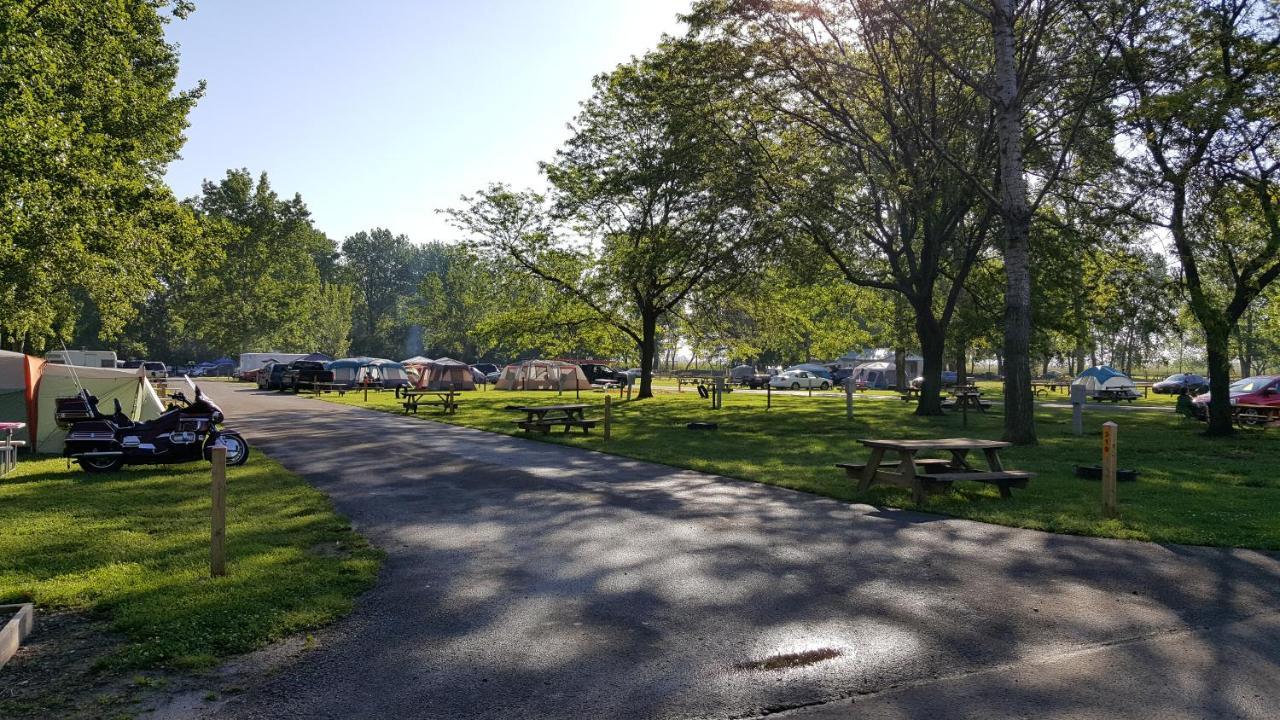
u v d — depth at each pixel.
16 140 15.57
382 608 5.69
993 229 22.67
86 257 19.84
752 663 4.68
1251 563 6.97
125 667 4.55
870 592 6.09
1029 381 16.42
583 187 33.59
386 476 11.87
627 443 16.45
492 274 36.34
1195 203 17.58
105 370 15.40
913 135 22.06
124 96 22.62
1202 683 4.40
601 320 36.31
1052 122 19.61
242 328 73.00
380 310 121.00
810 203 21.08
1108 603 5.84
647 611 5.63
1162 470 12.61
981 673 4.54
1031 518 8.73
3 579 6.14
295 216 74.31
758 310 34.41
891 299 38.81
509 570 6.70
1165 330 18.91
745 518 8.84
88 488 10.70
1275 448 16.00
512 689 4.31
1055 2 17.31
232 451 13.07
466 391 45.19
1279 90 16.20
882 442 10.25
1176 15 17.41
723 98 21.98
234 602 5.58
